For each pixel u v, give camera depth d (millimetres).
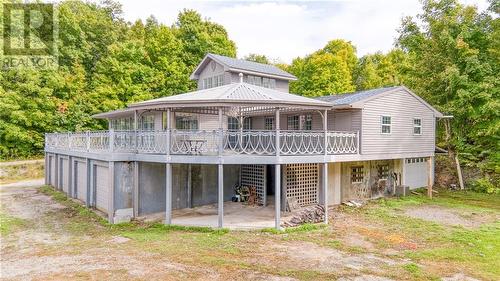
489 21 21609
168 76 34844
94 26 38625
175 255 8500
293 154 11805
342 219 13078
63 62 34656
